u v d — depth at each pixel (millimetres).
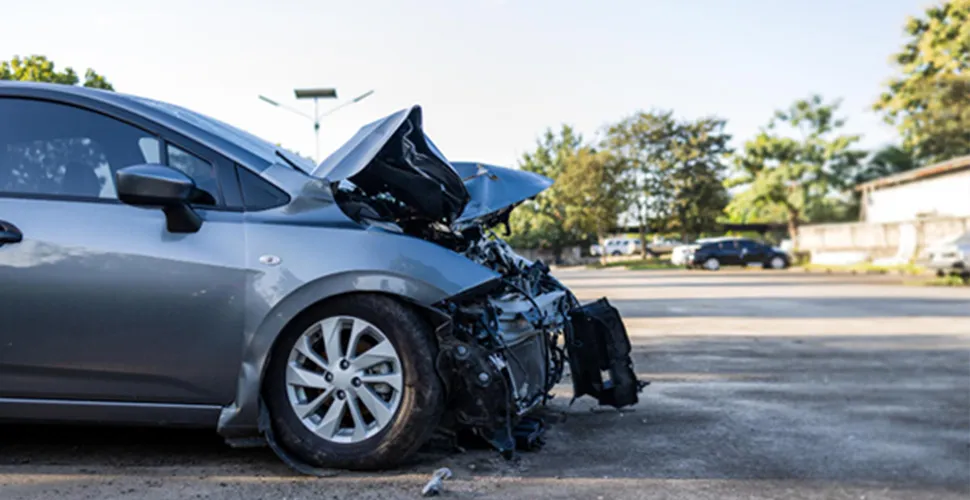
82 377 2885
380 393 2941
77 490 2688
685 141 51250
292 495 2670
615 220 50000
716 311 11695
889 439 3693
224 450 3213
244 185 3029
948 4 34594
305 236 2936
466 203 3318
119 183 2738
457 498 2689
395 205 3408
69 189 2977
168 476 2859
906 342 7668
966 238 18203
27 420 2938
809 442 3619
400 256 2928
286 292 2852
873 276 24656
